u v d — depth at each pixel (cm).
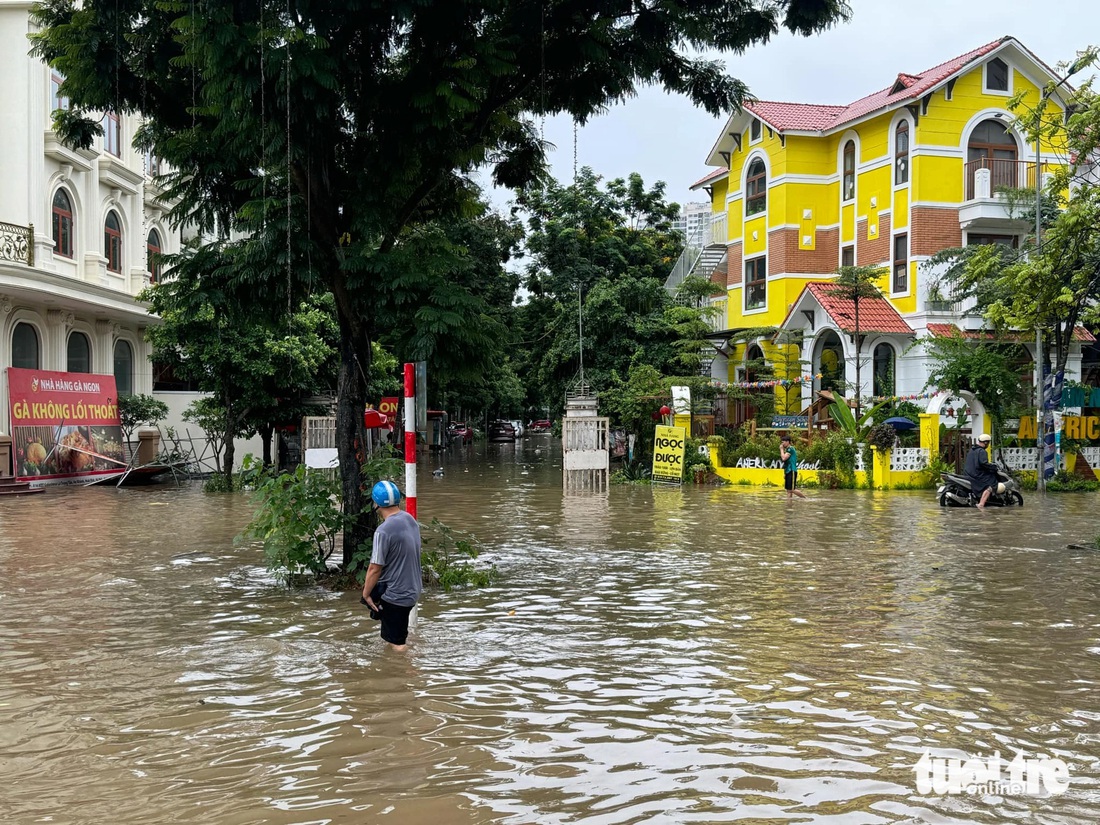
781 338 3234
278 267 1015
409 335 1048
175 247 3597
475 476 3034
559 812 449
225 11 910
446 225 1370
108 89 1034
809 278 3344
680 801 462
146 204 3300
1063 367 2353
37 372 2578
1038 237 2391
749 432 2873
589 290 3606
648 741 548
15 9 2520
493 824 436
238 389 2602
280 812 450
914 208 2914
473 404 6222
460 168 1187
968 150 2952
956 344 2520
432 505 2034
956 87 2922
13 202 2541
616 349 3494
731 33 1147
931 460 2459
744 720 586
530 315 4081
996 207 2833
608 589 1031
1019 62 2962
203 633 826
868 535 1499
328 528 1045
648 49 1162
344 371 1109
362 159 1101
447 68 1029
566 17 1127
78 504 2103
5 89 2538
